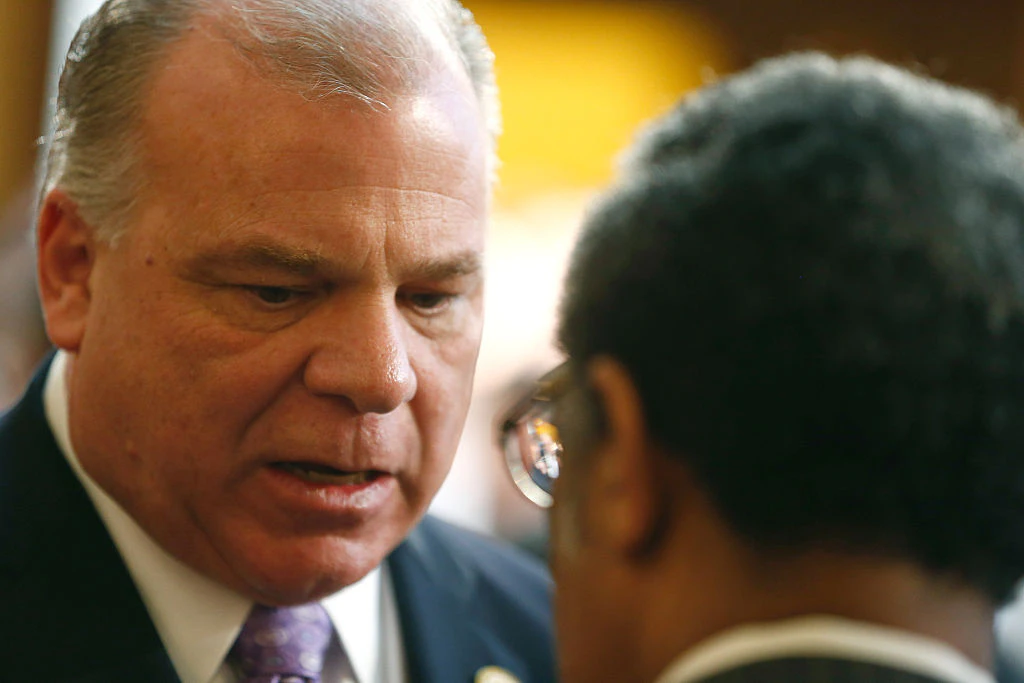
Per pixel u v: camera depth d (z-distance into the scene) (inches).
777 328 26.8
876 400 26.2
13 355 79.5
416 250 41.7
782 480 27.2
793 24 174.4
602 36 174.9
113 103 41.6
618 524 30.4
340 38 40.5
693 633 29.0
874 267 26.5
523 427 39.8
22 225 82.6
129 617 45.4
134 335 41.9
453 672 51.9
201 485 42.8
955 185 27.4
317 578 43.7
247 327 41.2
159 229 40.7
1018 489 26.9
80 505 47.3
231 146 39.6
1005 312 26.6
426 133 41.8
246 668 46.4
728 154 29.2
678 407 28.6
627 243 29.8
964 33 171.2
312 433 41.8
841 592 27.1
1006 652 69.1
